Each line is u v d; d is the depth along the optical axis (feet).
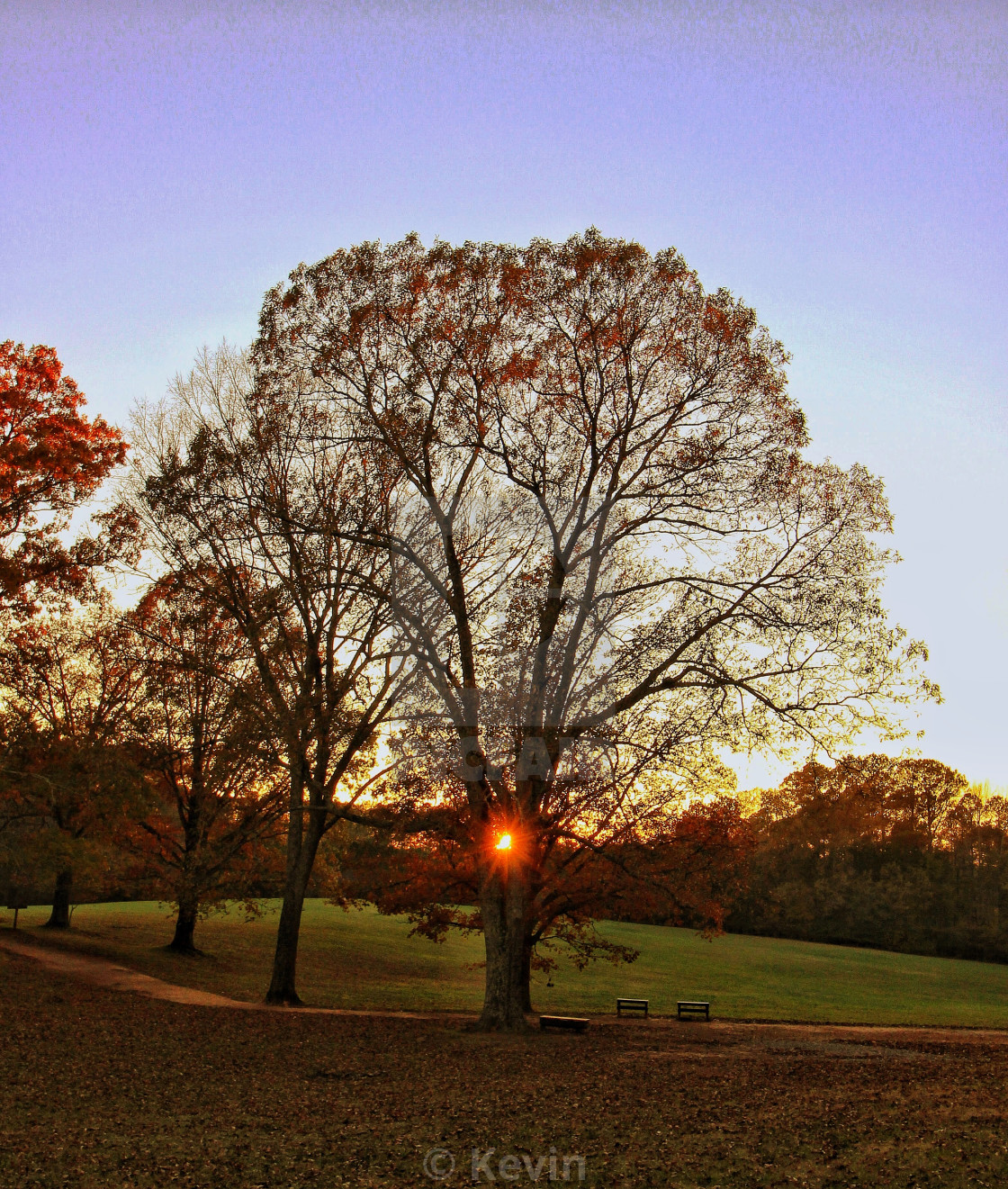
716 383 69.82
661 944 202.49
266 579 87.71
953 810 242.78
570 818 77.56
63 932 128.16
